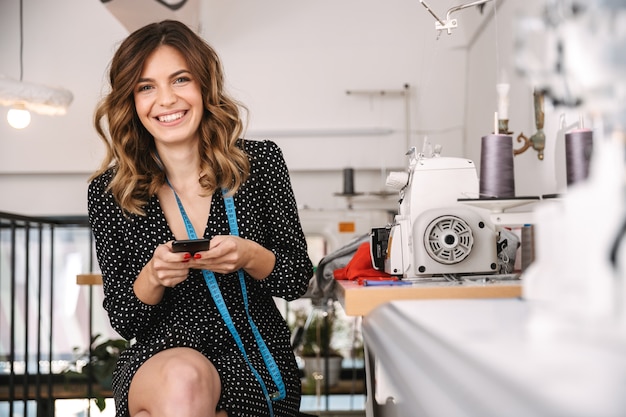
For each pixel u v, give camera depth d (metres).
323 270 2.61
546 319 0.65
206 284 1.81
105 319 5.34
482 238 1.80
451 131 4.91
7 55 4.97
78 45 4.98
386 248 2.08
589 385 0.45
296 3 4.98
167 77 1.79
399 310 0.90
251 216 1.90
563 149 2.51
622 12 0.63
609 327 0.58
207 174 1.83
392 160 4.96
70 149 5.00
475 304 0.95
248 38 4.99
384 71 4.96
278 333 1.87
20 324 5.32
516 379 0.48
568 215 0.65
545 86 0.72
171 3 3.92
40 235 3.55
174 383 1.43
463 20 4.70
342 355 4.75
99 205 1.90
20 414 4.68
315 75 4.98
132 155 1.87
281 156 1.98
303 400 4.78
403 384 0.71
